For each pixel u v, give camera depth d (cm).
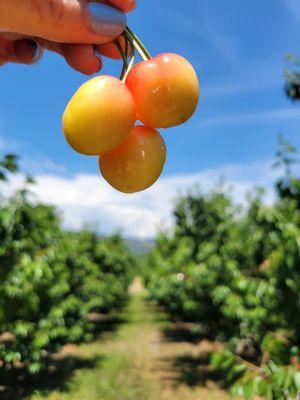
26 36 14
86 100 10
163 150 11
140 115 11
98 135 10
